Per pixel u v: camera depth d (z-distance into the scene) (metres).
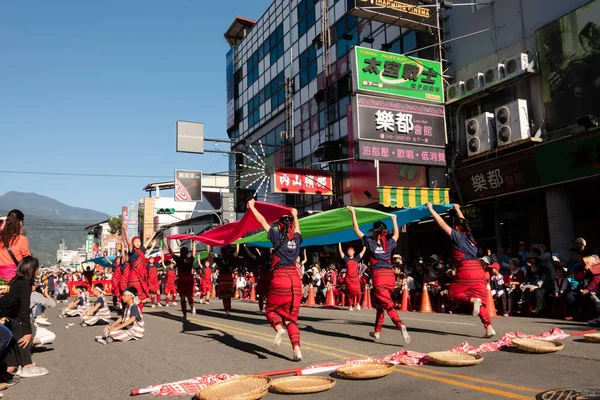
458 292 7.30
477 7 16.92
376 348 6.99
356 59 16.19
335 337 8.34
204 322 11.87
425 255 19.58
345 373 4.98
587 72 13.22
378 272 7.30
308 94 27.59
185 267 13.18
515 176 14.56
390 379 4.97
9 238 5.98
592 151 12.42
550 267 11.36
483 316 7.18
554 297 10.76
